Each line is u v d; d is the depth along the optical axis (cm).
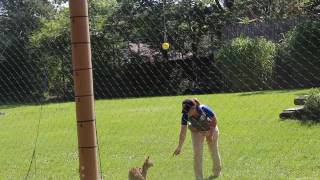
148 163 785
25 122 2112
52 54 1134
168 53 1394
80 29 500
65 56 1116
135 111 2175
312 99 1550
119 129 1711
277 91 2262
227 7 3594
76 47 502
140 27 1415
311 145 1218
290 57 1537
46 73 1108
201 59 1457
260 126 1518
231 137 1391
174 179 984
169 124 1738
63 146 1489
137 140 1475
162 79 1438
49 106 2462
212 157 983
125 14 1438
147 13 1388
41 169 1180
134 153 1295
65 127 1902
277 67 1539
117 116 2059
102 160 1220
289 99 2008
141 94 1531
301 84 1561
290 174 964
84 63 502
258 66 1506
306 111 1551
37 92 1144
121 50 1530
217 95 2412
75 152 1377
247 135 1402
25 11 1379
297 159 1092
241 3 3556
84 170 511
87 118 507
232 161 1109
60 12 1460
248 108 1905
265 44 2253
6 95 1372
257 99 2125
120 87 1499
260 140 1324
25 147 1520
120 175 1045
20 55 1183
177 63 1359
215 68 1384
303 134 1357
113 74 1477
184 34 1419
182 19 1411
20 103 1386
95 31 1388
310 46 1426
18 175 1130
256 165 1060
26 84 1148
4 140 1691
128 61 1570
